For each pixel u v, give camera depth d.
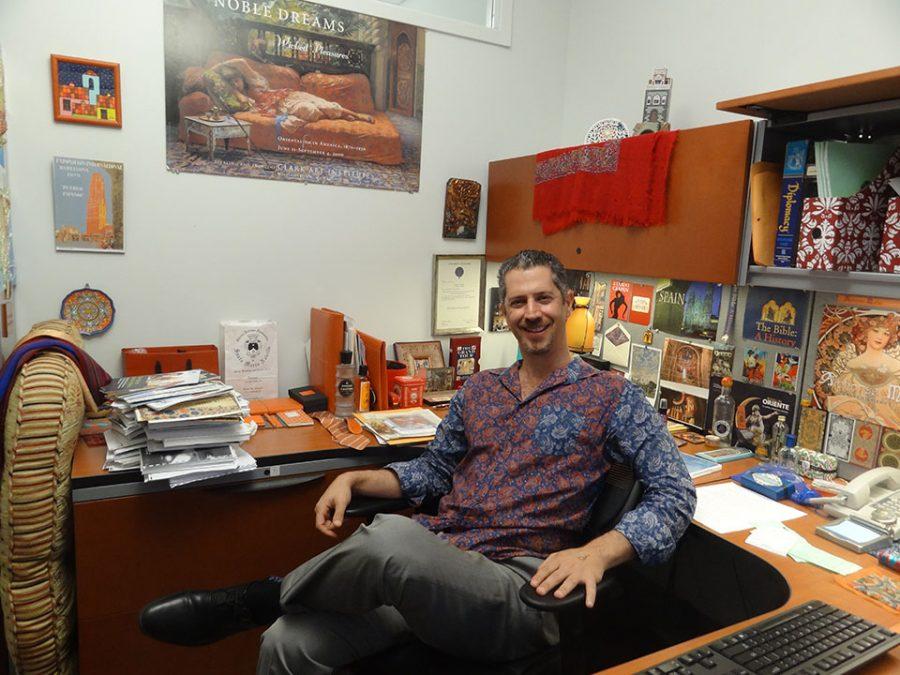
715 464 1.71
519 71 2.63
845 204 1.45
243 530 1.71
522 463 1.38
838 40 1.75
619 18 2.45
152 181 2.04
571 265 2.21
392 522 1.20
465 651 1.19
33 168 1.88
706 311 1.96
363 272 2.44
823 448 1.67
